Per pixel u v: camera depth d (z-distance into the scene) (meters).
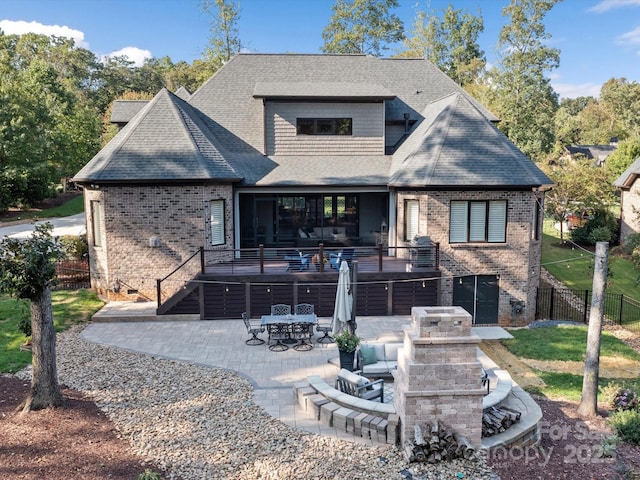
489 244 18.88
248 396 11.37
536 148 45.94
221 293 17.88
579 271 26.08
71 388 11.38
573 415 11.21
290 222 22.16
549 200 30.53
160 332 16.34
